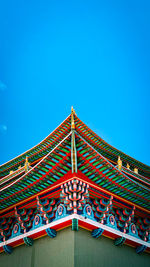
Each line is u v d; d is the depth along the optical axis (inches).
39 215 797.2
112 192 807.1
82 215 728.3
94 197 775.7
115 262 783.1
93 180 776.9
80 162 751.1
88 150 737.6
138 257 860.0
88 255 726.5
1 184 1002.1
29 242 797.9
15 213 824.3
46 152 1228.5
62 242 738.8
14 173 1033.5
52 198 779.4
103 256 762.2
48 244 770.2
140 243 845.8
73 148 734.5
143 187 794.8
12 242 828.6
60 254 724.7
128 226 837.8
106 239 802.8
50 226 751.7
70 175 735.1
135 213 855.7
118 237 808.9
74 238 718.5
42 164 751.7
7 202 830.5
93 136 1207.6
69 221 718.5
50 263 733.3
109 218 797.9
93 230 764.0
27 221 824.9
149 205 848.3
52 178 767.7
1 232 861.2
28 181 780.0
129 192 806.5
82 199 724.0
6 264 840.9
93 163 748.0
